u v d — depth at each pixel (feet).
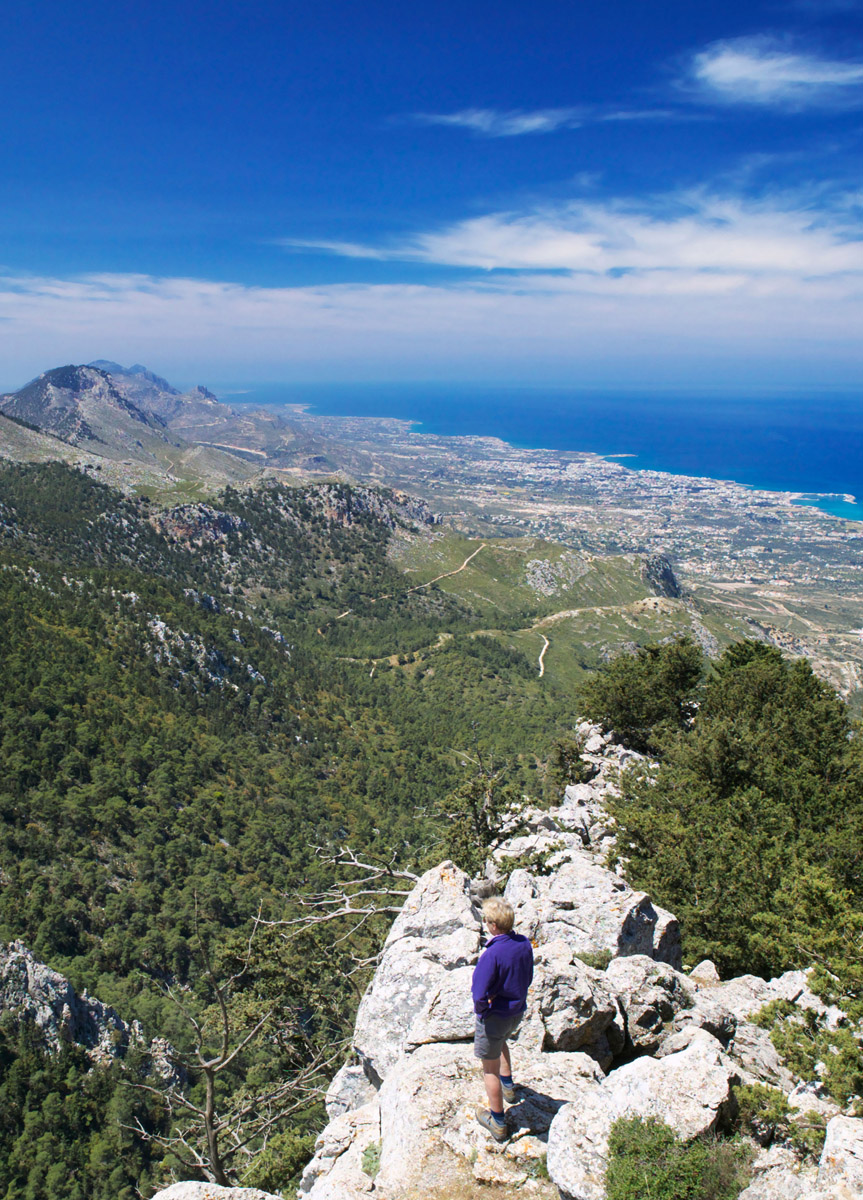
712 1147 33.99
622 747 199.52
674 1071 37.70
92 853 340.59
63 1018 241.76
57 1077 224.74
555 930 68.90
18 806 346.95
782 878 88.69
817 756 142.00
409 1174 35.37
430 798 478.59
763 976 86.07
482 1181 34.42
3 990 239.09
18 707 424.87
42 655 486.38
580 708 219.61
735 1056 50.39
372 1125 45.62
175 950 293.43
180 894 326.03
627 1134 33.81
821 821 117.80
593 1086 40.16
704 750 139.95
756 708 170.81
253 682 611.06
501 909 37.14
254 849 377.30
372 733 595.06
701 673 210.38
